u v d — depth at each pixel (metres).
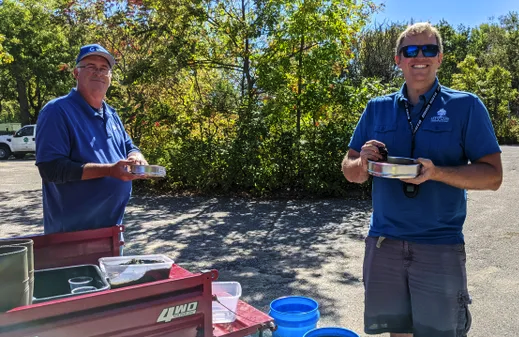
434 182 2.40
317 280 4.82
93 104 2.96
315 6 9.73
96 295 1.59
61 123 2.67
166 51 10.56
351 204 9.01
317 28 9.88
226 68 11.30
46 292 2.13
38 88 30.02
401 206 2.49
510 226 6.95
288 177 9.97
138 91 10.99
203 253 5.86
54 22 12.69
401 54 2.52
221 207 8.91
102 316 1.60
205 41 11.11
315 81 10.11
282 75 10.02
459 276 2.42
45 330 1.50
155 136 10.97
